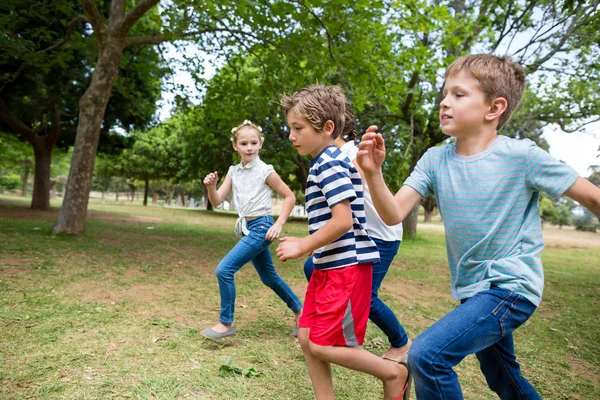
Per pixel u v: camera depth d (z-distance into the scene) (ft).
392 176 53.21
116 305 12.92
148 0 26.66
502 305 5.24
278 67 29.71
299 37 26.04
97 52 35.17
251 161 10.75
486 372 6.53
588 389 9.02
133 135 63.36
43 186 55.77
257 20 24.11
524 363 10.46
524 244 5.49
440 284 21.20
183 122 39.27
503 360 6.27
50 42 37.37
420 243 45.29
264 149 57.06
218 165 74.74
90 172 28.35
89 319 11.33
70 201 27.78
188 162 82.48
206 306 13.58
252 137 10.62
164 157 101.24
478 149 5.86
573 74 35.14
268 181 10.53
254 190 10.50
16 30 35.73
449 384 5.01
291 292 11.08
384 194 5.61
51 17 36.27
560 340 12.62
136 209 83.25
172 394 7.43
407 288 19.66
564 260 38.37
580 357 11.20
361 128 51.49
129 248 25.09
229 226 51.67
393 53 29.60
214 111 32.94
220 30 28.02
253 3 22.54
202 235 37.29
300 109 6.43
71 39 35.37
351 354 6.14
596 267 33.81
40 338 9.70
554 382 9.34
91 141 28.09
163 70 34.81
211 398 7.44
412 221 48.93
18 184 169.89
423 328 13.10
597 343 12.51
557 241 68.39
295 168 62.03
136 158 107.76
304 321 6.63
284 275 20.43
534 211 5.61
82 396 7.15
